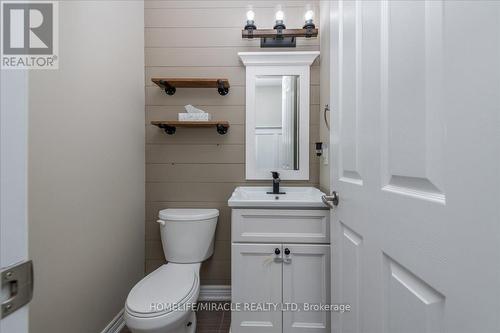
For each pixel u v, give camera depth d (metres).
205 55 1.85
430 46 0.49
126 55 1.58
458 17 0.42
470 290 0.39
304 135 1.83
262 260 1.36
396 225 0.60
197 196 1.86
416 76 0.53
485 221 0.37
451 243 0.43
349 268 0.90
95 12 1.26
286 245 1.35
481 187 0.37
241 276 1.36
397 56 0.60
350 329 0.89
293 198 1.64
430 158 0.49
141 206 1.80
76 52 1.13
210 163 1.86
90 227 1.23
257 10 1.83
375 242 0.71
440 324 0.47
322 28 1.74
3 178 0.34
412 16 0.54
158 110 1.86
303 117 1.83
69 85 1.09
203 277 1.84
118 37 1.49
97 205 1.29
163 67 1.85
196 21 1.84
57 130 1.03
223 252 1.84
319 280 1.34
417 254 0.52
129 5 1.62
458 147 0.42
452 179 0.43
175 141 1.86
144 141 1.84
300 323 1.34
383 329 0.66
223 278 1.84
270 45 1.82
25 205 0.37
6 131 0.35
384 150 0.66
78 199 1.15
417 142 0.53
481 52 0.37
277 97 1.84
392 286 0.63
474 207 0.39
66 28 1.08
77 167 1.14
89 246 1.22
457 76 0.42
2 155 0.34
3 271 0.34
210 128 1.86
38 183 0.94
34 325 0.93
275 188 1.76
